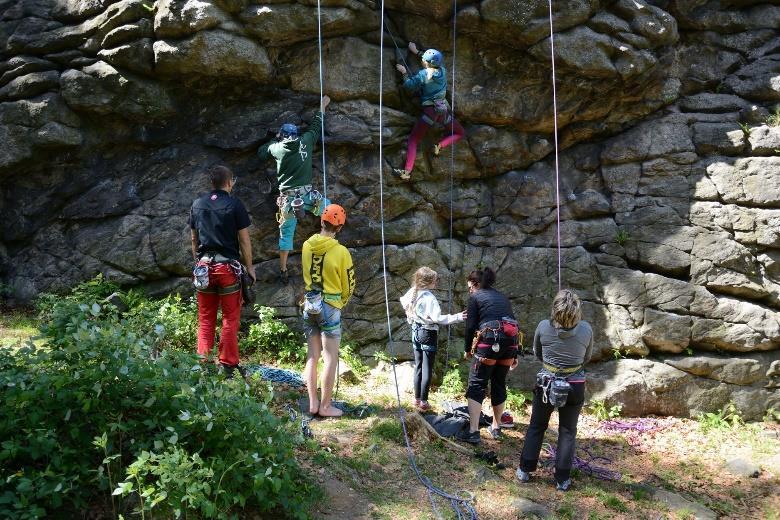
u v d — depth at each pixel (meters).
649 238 8.17
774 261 7.88
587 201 8.40
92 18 7.41
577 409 5.51
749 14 8.61
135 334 4.66
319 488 4.84
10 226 7.89
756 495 6.11
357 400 6.69
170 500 3.81
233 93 7.75
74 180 7.83
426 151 8.12
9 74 7.54
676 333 7.86
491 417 6.83
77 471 3.99
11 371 4.18
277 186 7.78
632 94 8.27
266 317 7.51
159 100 7.56
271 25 7.22
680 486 6.17
